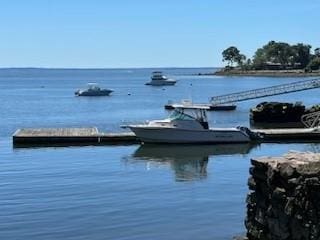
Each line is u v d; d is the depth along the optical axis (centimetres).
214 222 1880
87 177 2703
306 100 9619
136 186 2492
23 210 2038
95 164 3114
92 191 2372
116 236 1728
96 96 11006
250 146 3912
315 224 1252
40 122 5966
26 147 3803
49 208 2069
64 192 2352
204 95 11181
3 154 3481
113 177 2717
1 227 1817
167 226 1836
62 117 6588
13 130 5100
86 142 3984
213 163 3184
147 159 3331
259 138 4091
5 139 4322
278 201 1340
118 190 2400
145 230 1791
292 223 1298
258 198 1444
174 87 15038
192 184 2541
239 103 8888
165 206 2106
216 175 2780
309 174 1284
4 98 10544
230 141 4012
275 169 1348
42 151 3616
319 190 1259
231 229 1797
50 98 10512
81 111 7475
